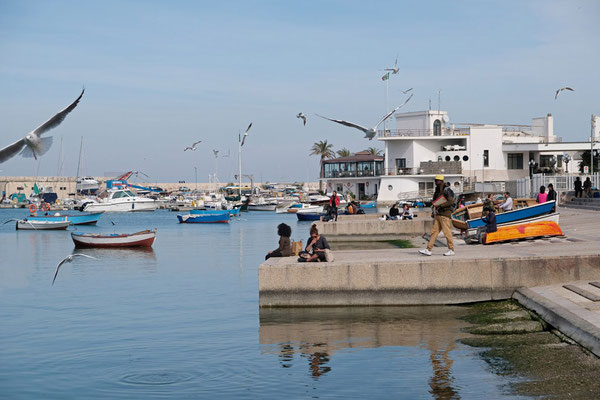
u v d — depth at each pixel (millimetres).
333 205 43438
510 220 27125
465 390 10156
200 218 77250
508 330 13680
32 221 67500
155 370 12016
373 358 12336
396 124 97312
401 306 17141
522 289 16516
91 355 13281
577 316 12750
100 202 109625
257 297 20297
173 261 32781
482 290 16922
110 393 10695
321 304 17422
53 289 23281
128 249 41562
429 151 93000
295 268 17484
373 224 39344
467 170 90688
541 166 92062
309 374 11438
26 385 11234
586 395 9445
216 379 11328
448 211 18281
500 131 90500
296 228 61969
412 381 10773
